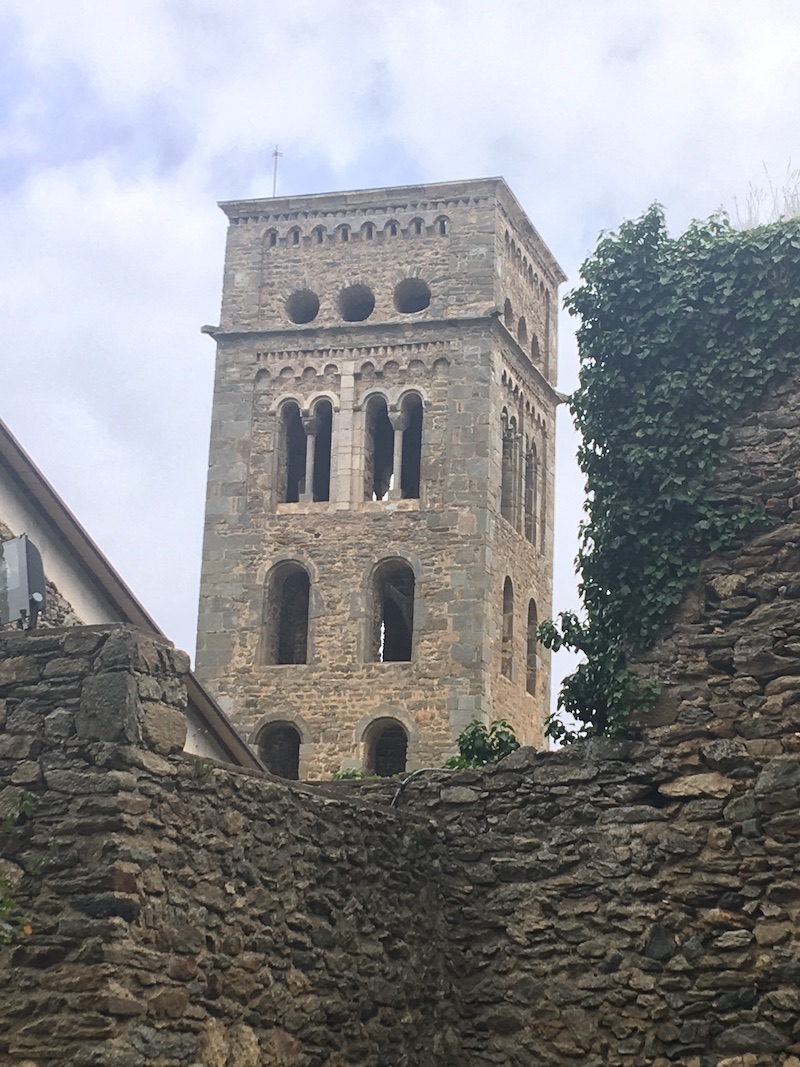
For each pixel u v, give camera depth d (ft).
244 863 43.16
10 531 63.10
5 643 41.73
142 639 41.09
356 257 172.45
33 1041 37.86
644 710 51.88
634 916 50.03
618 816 51.13
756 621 51.34
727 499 52.90
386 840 49.57
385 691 158.30
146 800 40.22
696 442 53.47
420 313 168.96
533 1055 49.98
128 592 69.00
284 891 44.55
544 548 179.11
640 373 54.95
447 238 170.19
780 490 52.44
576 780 52.01
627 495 54.13
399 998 48.32
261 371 171.01
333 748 157.69
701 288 54.75
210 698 71.67
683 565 52.60
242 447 169.17
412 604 168.14
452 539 161.48
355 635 160.66
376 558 162.71
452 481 163.12
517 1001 50.65
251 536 166.09
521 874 51.85
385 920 48.62
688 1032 48.32
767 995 47.80
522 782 52.75
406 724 156.97
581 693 54.03
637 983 49.29
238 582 165.17
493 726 70.03
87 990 37.93
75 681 40.78
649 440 54.08
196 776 41.96
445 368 166.50
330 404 169.27
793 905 48.37
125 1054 37.91
